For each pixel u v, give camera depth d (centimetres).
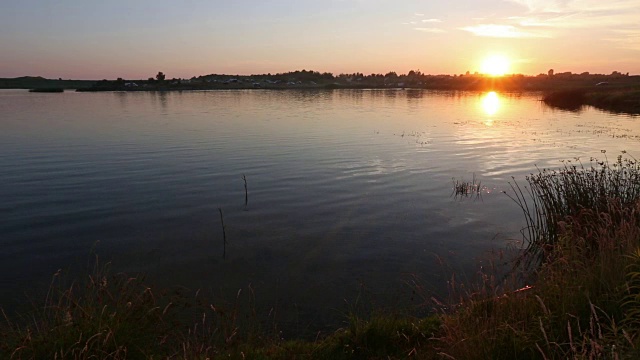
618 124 3538
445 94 10506
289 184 1638
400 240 1087
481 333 466
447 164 1978
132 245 1061
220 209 1262
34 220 1232
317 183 1653
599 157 2048
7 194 1482
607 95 5731
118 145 2448
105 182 1647
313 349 573
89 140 2616
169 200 1428
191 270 921
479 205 1370
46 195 1477
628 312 464
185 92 12250
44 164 1945
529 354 448
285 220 1243
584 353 386
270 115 4456
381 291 815
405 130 3209
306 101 7294
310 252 1015
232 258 983
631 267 514
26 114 4353
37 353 488
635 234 595
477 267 913
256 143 2555
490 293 579
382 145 2503
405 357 532
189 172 1816
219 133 2984
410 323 624
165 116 4259
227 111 4953
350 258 978
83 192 1514
